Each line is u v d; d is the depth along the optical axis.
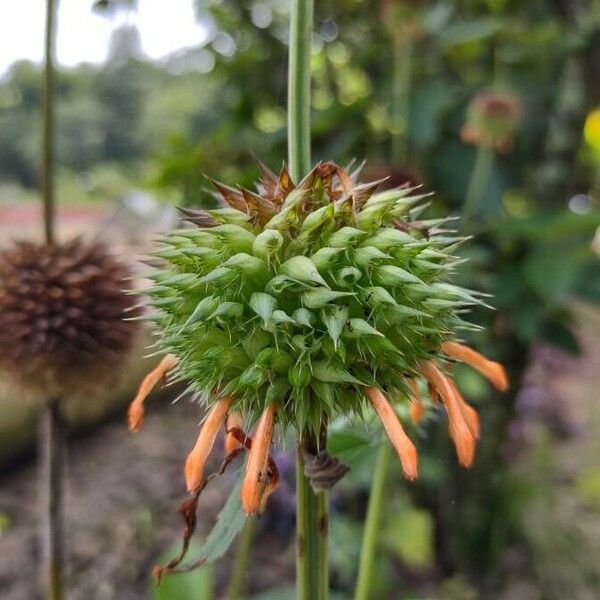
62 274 0.19
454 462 0.36
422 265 0.11
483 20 0.35
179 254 0.11
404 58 0.31
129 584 0.34
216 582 0.35
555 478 0.45
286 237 0.10
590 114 0.40
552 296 0.27
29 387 0.19
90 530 0.38
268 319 0.10
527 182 0.39
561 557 0.37
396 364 0.11
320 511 0.12
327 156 0.33
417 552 0.33
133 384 0.44
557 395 0.55
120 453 0.47
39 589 0.33
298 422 0.10
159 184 0.36
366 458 0.16
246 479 0.10
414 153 0.34
